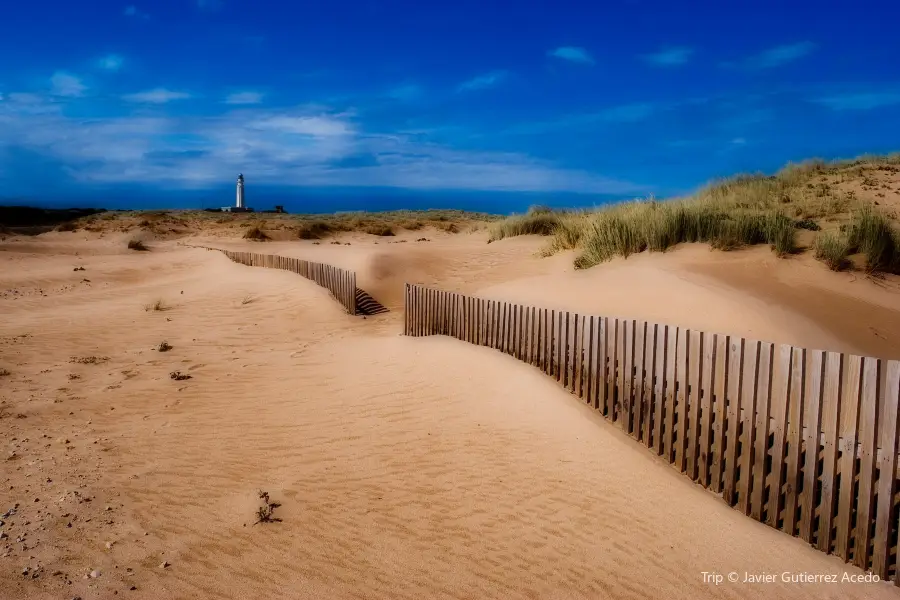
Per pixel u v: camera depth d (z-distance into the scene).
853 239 11.23
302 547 4.52
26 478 5.66
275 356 10.59
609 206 17.34
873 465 4.12
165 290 18.16
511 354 8.66
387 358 9.66
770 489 4.79
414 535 4.71
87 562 4.25
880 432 4.16
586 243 15.32
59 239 41.41
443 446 6.34
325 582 4.09
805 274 10.49
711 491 5.31
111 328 12.95
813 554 4.41
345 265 20.34
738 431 5.06
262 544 4.56
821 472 4.64
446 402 7.52
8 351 10.80
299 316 14.01
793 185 20.19
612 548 4.51
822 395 4.43
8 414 7.52
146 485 5.57
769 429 4.89
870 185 18.69
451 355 9.03
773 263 11.05
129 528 4.76
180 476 5.78
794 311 8.84
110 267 25.22
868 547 4.21
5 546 4.42
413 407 7.48
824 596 3.97
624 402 6.28
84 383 8.93
